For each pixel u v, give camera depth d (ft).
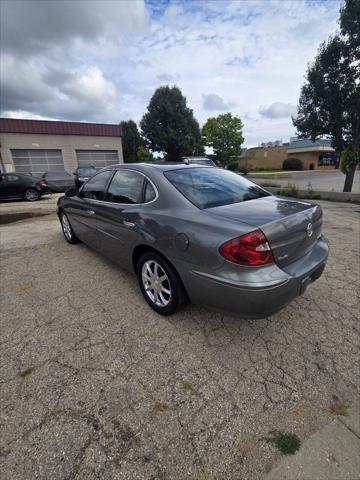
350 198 27.45
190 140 99.76
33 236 17.63
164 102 95.71
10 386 5.98
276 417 5.21
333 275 10.78
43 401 5.61
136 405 5.50
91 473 4.34
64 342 7.39
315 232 7.95
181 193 7.95
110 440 4.84
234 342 7.25
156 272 8.38
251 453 4.59
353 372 6.21
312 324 7.89
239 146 92.94
